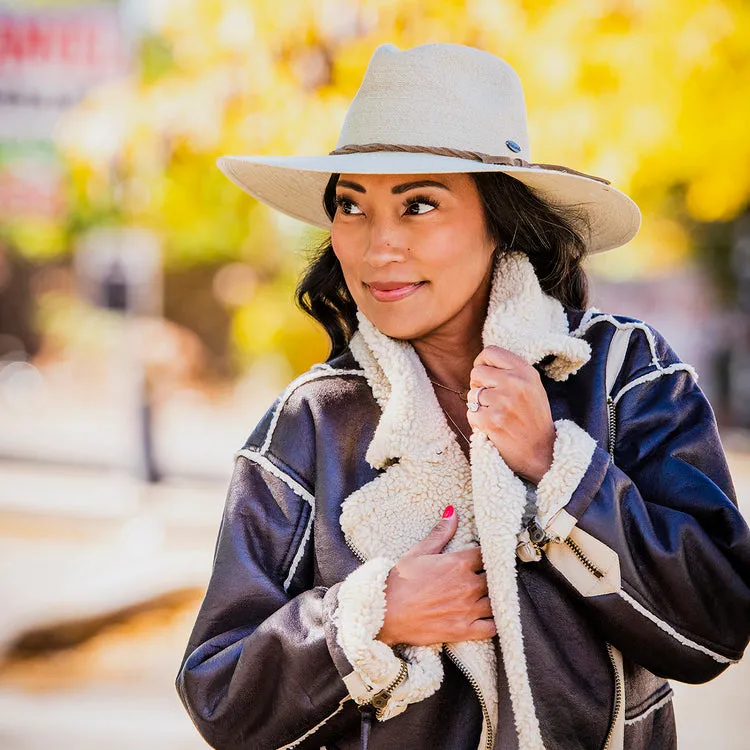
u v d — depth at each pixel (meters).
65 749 6.25
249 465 2.72
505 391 2.50
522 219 2.66
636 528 2.45
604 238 2.95
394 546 2.56
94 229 26.84
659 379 2.68
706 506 2.53
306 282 2.94
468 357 2.76
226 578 2.63
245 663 2.50
